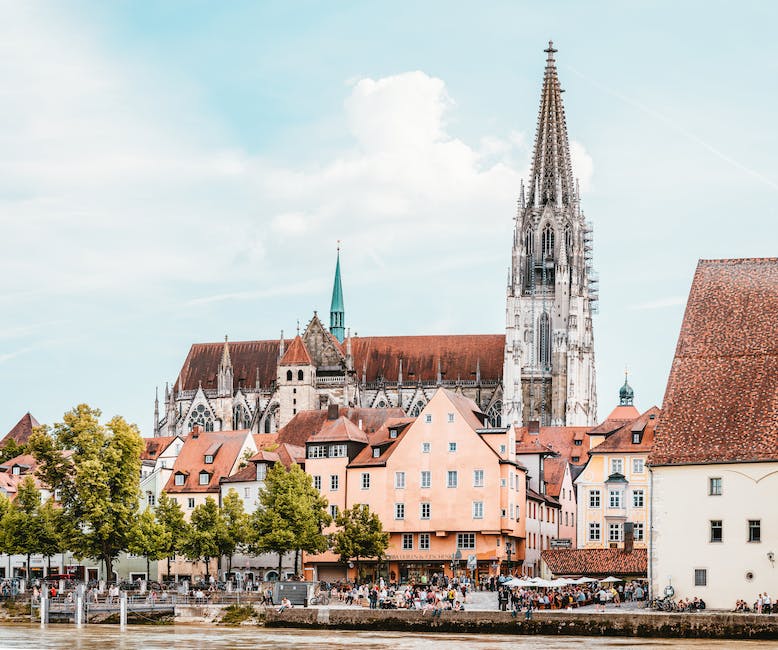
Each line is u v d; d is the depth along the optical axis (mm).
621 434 184125
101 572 197500
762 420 122312
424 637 119750
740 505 119938
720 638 111250
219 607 141000
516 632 120625
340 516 166750
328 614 131500
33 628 136500
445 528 170375
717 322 131000
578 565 155875
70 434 162000
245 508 190750
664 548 122375
